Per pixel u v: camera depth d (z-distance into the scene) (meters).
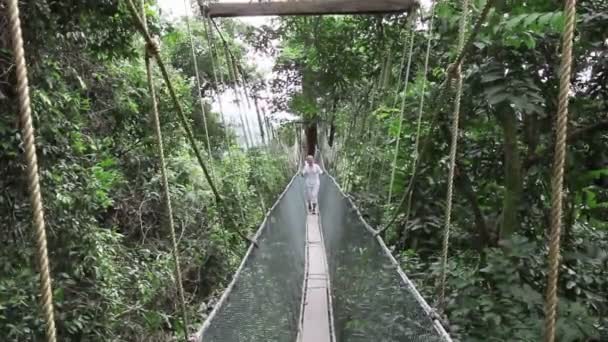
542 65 2.65
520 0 2.63
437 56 3.68
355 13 4.12
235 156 6.16
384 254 2.61
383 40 5.05
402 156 3.93
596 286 2.44
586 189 2.92
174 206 4.41
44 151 2.11
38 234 0.83
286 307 3.96
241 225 4.78
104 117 3.80
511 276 2.32
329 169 11.05
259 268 2.91
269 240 3.48
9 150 1.97
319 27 5.49
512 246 2.44
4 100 1.97
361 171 6.04
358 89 6.50
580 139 2.82
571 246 2.76
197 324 3.30
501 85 2.48
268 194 7.16
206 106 7.29
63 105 2.43
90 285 2.50
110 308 2.66
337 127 8.73
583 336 2.02
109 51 2.80
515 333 2.10
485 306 2.28
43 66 2.16
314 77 6.73
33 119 2.07
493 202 3.45
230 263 4.38
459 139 3.46
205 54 7.54
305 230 8.28
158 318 3.49
